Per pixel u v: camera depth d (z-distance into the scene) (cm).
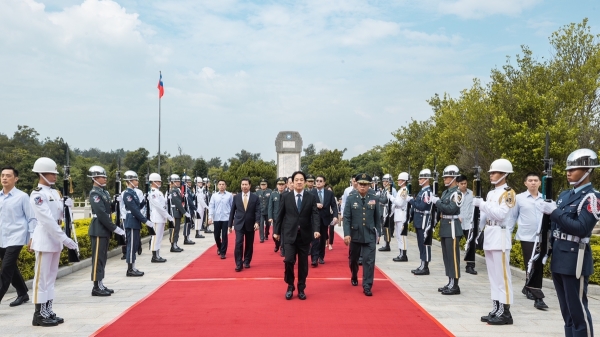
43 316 554
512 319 563
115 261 1080
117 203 784
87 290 750
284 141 2845
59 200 655
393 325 541
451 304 661
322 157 3734
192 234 1752
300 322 550
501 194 574
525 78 1391
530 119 1304
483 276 893
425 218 873
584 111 1373
